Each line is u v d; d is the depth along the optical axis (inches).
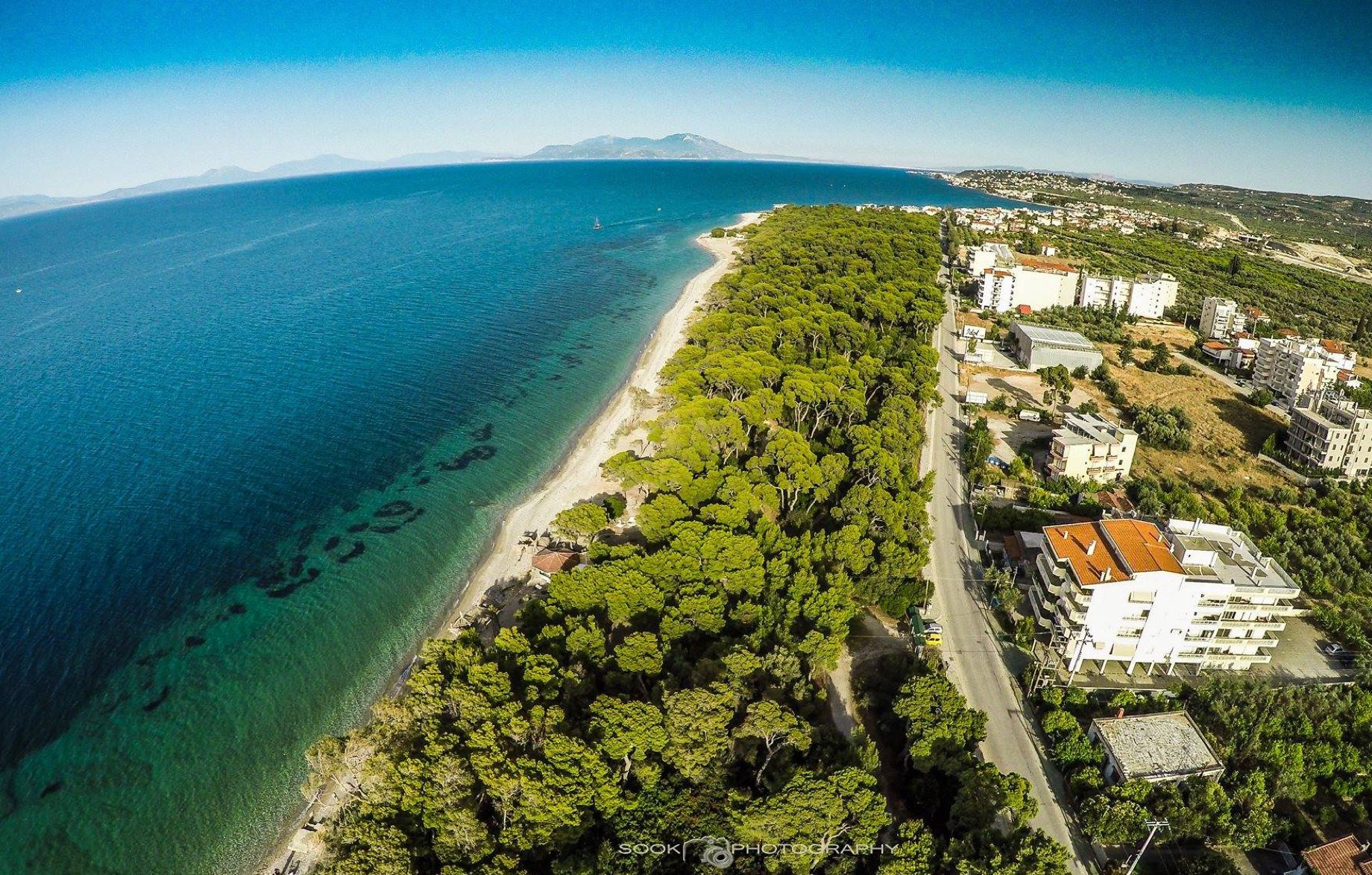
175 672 3088.1
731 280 7770.7
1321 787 2442.2
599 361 6520.7
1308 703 2650.1
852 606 3048.7
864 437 4325.8
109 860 2380.7
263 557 3789.4
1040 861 1939.0
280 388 5826.8
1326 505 4148.6
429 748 2132.1
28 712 2866.6
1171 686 2824.8
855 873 2014.0
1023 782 2230.6
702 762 2185.0
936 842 2046.0
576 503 4222.4
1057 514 3981.3
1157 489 4269.2
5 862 2357.3
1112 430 4498.0
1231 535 2989.7
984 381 6156.5
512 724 2198.6
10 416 5201.8
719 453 4205.2
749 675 2556.6
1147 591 2748.5
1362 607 3282.5
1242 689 2659.9
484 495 4404.5
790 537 3521.2
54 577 3550.7
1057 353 6328.7
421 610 3494.1
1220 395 5920.3
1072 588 2829.7
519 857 1977.1
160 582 3567.9
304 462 4685.0
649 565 3065.9
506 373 6230.3
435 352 6697.8
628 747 2177.7
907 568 3292.3
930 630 3115.2
